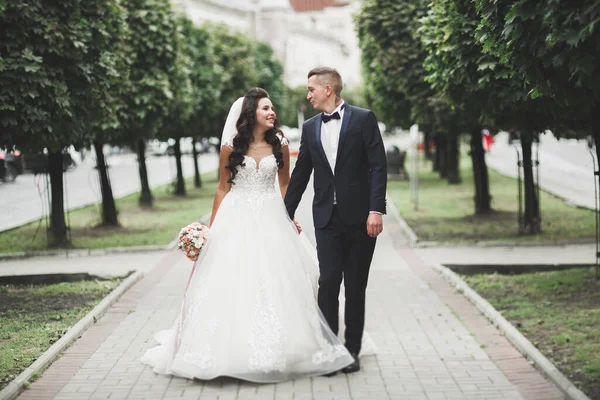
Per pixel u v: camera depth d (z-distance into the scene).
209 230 6.18
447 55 9.36
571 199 20.25
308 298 5.98
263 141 6.25
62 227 13.66
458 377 5.92
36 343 6.86
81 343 6.92
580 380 5.73
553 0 4.41
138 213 19.61
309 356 5.81
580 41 4.45
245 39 30.58
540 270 10.77
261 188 6.22
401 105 17.44
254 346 5.69
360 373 6.00
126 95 15.46
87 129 11.41
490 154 41.72
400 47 14.80
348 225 5.94
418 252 12.74
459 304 8.56
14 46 9.19
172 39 16.67
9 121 9.00
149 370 6.07
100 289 9.49
